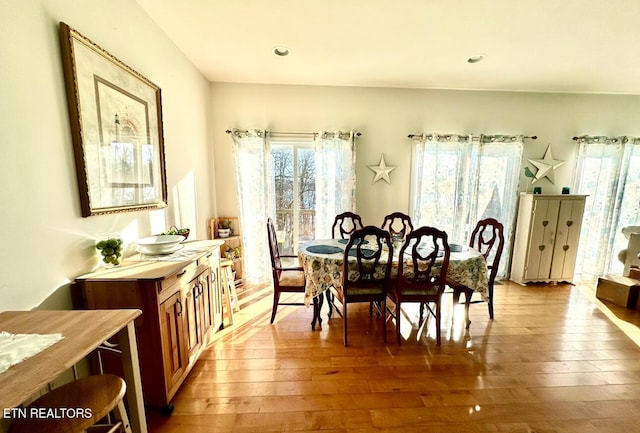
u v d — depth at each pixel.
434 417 1.50
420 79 3.15
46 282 1.19
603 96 3.55
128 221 1.75
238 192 3.31
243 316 2.62
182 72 2.52
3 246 1.01
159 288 1.38
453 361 1.97
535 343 2.21
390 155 3.52
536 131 3.58
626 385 1.75
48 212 1.19
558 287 3.45
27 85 1.09
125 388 0.97
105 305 1.35
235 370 1.86
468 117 3.51
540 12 1.91
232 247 3.27
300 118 3.37
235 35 2.23
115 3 1.62
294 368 1.88
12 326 0.91
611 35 2.19
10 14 1.02
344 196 3.45
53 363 0.72
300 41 2.33
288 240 3.63
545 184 3.69
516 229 3.62
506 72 2.94
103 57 1.48
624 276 3.09
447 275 2.24
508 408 1.56
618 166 3.54
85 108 1.36
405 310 2.82
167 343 1.46
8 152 1.02
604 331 2.38
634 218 3.70
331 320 2.58
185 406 1.55
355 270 2.16
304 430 1.41
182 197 2.53
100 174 1.47
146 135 1.90
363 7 1.87
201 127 2.98
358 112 3.42
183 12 1.94
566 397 1.64
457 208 3.53
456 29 2.14
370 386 1.72
